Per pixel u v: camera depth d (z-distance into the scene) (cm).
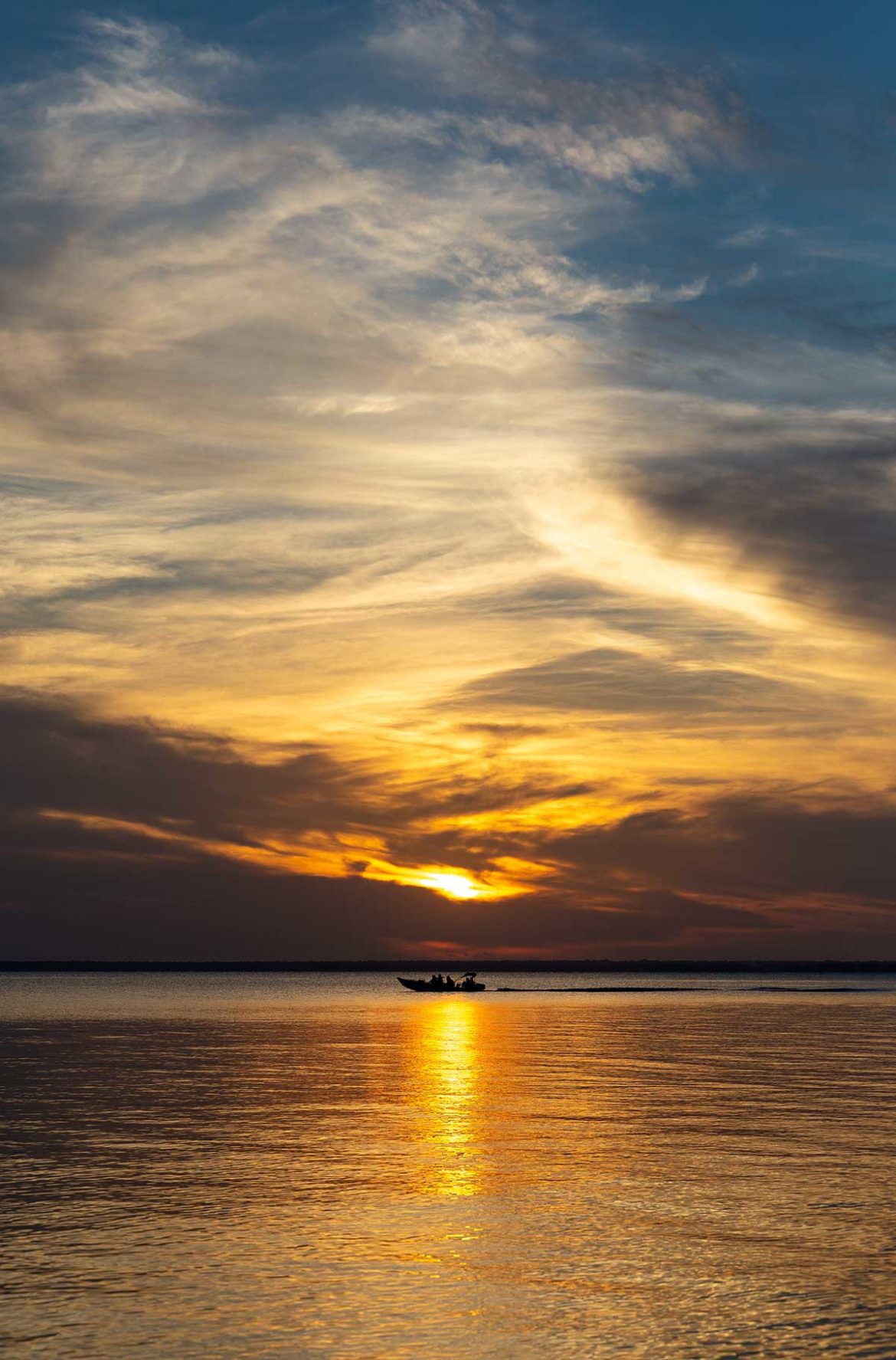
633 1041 8981
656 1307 2166
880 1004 18362
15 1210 2881
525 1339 2003
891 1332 2045
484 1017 13462
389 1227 2725
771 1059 7250
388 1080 5903
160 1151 3722
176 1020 11994
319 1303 2180
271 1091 5362
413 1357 1923
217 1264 2416
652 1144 3859
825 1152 3709
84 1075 6088
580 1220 2792
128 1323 2066
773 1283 2302
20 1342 1977
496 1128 4222
